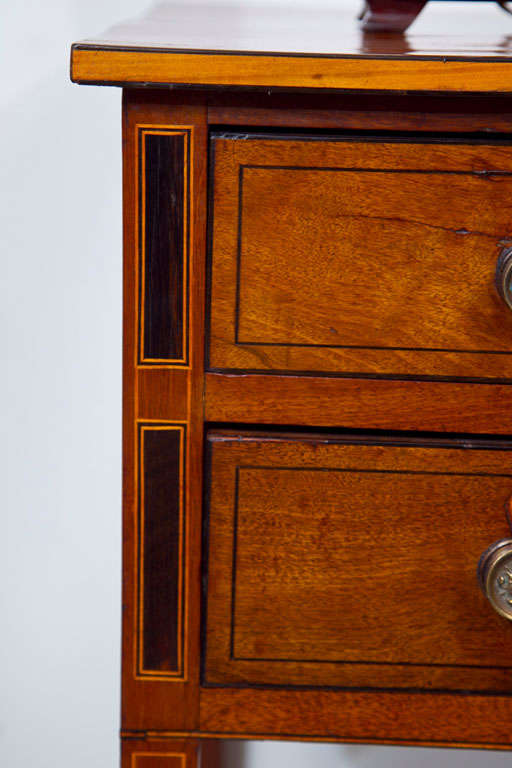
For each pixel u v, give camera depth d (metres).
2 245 1.02
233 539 0.66
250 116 0.63
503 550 0.64
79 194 1.01
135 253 0.64
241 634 0.67
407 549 0.66
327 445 0.65
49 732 1.16
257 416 0.65
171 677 0.68
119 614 1.13
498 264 0.63
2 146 1.00
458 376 0.65
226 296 0.64
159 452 0.66
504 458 0.65
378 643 0.67
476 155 0.63
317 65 0.61
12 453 1.09
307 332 0.64
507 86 0.61
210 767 0.95
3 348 1.05
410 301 0.64
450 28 0.87
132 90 0.62
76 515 1.11
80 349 1.06
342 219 0.63
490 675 0.67
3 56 0.98
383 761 1.09
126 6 0.98
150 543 0.67
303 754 1.09
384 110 0.63
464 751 1.08
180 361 0.65
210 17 0.85
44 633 1.14
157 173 0.63
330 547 0.66
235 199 0.63
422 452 0.65
